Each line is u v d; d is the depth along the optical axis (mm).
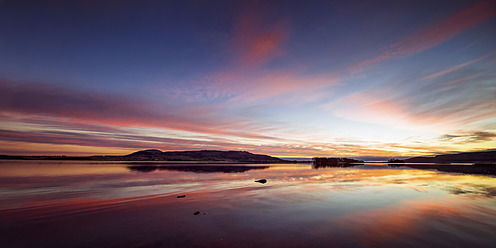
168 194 16641
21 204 13219
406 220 10023
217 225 9344
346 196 15914
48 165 59344
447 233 8375
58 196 15750
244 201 14133
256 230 8742
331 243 7445
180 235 8242
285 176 32500
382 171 45969
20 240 7816
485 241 7590
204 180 26328
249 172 41312
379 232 8500
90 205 12984
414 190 18734
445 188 19953
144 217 10547
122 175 31812
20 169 41031
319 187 20484
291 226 9219
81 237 8086
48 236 8180
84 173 34406
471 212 11406
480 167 61406
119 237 8062
